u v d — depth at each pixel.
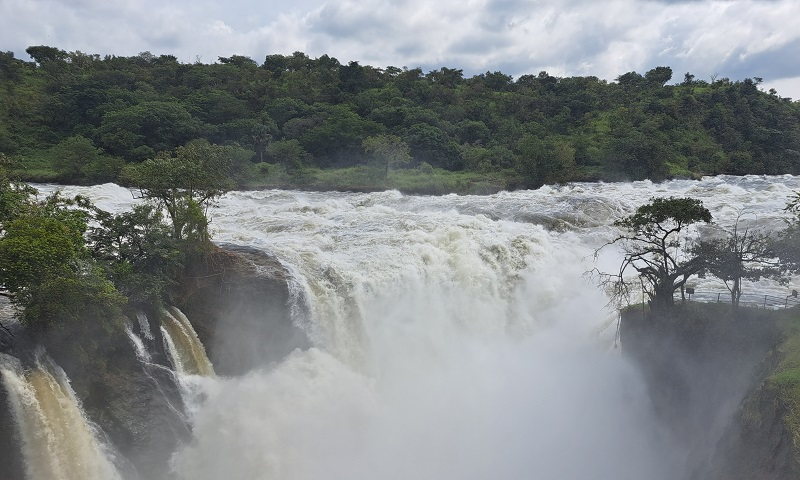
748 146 125.88
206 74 132.12
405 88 143.12
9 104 105.19
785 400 22.55
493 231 48.47
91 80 113.88
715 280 40.53
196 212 32.66
